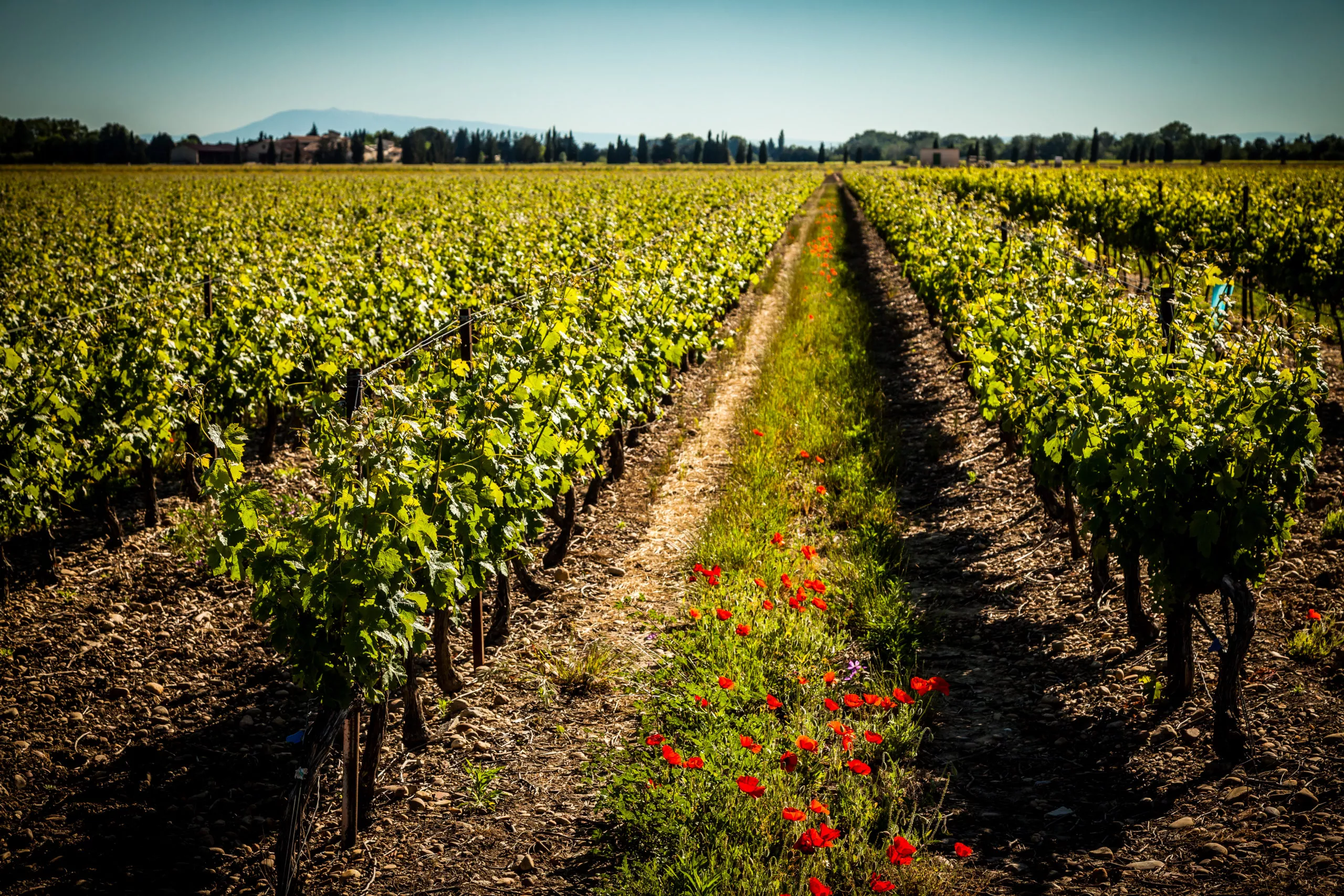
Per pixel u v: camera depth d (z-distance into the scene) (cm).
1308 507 626
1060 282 754
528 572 602
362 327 956
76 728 464
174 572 643
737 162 15200
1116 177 3114
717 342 1307
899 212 2016
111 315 879
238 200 3219
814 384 1070
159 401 718
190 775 428
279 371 814
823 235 2667
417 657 520
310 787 341
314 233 1909
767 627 505
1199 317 541
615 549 671
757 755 381
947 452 860
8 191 3928
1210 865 323
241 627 568
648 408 863
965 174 3994
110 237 1909
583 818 384
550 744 439
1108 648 489
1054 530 646
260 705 489
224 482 344
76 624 570
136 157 12106
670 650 514
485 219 2036
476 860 362
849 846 341
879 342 1368
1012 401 649
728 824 350
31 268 1377
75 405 666
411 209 2700
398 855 368
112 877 359
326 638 343
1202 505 409
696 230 1479
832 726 382
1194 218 1523
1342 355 1005
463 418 477
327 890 348
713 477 809
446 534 413
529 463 483
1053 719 438
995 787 391
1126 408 425
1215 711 387
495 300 1073
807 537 666
